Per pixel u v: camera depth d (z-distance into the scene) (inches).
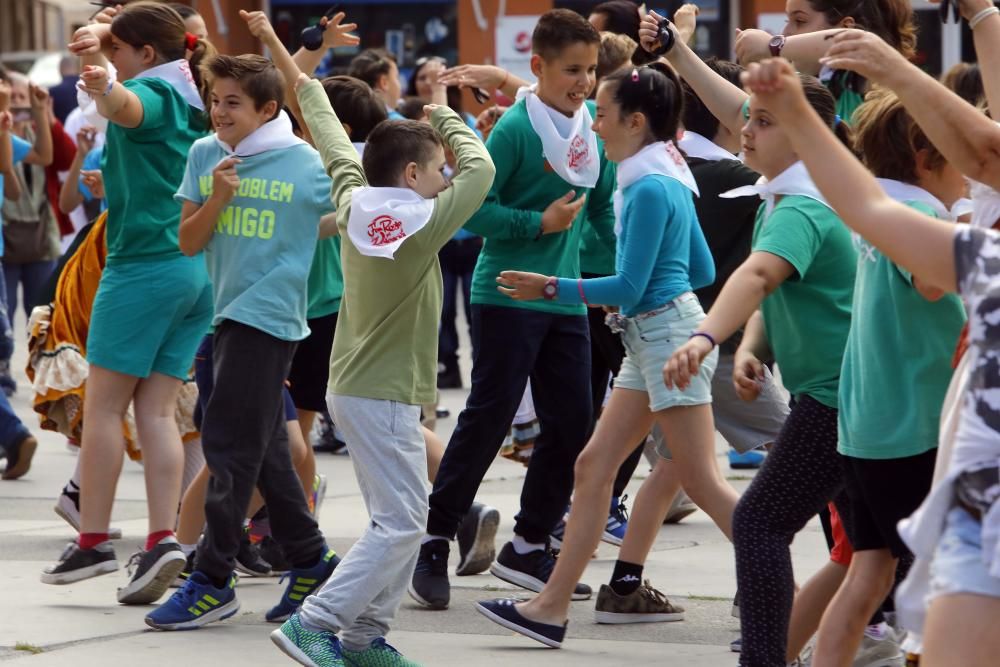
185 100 618.2
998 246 307.0
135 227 613.9
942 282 312.7
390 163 489.7
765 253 436.1
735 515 457.4
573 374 621.3
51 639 552.7
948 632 304.5
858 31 367.2
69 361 735.1
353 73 1008.9
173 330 627.5
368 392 486.6
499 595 639.1
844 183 312.8
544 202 627.5
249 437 557.0
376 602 490.9
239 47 1956.2
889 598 493.0
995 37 453.4
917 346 406.0
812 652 502.0
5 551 714.8
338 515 805.2
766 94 311.6
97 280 748.6
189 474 731.4
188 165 579.5
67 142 1243.2
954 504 313.3
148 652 534.6
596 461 545.3
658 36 568.1
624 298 515.5
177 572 608.1
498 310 614.5
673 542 748.6
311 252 571.2
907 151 434.3
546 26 624.1
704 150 663.8
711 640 563.8
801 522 455.8
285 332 560.4
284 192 564.4
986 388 308.7
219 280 563.8
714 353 526.9
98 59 663.1
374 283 485.1
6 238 1236.5
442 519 612.1
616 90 534.6
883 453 409.1
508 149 620.4
